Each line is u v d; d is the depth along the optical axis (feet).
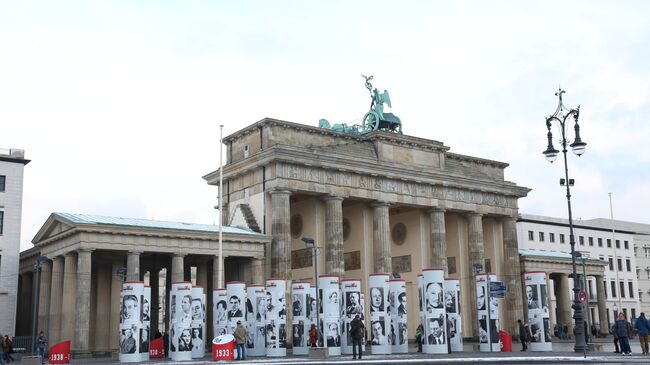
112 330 248.11
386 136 298.76
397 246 329.31
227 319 189.16
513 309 335.26
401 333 186.19
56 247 239.50
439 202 311.47
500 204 340.18
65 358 178.09
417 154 311.27
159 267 278.05
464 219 338.95
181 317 178.19
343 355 179.32
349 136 295.07
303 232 291.79
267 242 259.80
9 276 272.72
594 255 499.92
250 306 191.83
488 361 132.16
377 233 289.74
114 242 223.71
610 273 505.66
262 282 257.14
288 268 258.98
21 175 284.20
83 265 216.54
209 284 287.48
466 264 334.24
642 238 545.85
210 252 244.63
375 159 292.81
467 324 324.60
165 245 234.99
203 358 185.98
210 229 252.01
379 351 180.04
